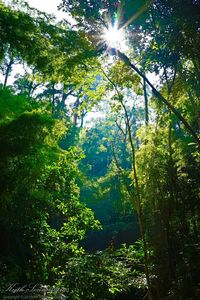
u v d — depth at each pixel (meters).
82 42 7.30
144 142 8.93
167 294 7.99
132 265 8.30
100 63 8.04
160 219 8.61
